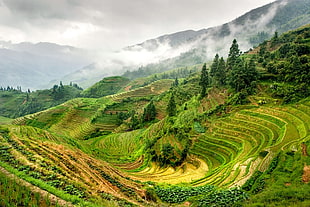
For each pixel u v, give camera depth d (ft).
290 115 153.58
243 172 99.30
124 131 350.64
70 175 76.07
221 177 104.47
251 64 238.27
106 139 296.30
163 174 140.87
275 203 51.34
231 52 338.95
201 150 159.63
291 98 175.94
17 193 49.78
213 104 238.48
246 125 167.32
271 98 194.70
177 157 160.15
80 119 416.67
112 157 207.41
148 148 198.70
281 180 69.46
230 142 154.81
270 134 140.36
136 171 154.92
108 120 409.69
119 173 114.93
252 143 142.31
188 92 362.12
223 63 300.20
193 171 138.51
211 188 89.86
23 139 109.81
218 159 143.43
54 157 89.25
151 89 585.63
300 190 55.72
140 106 479.82
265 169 90.68
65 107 455.63
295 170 75.36
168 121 252.83
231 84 261.65
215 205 61.36
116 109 466.29
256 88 220.23
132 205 63.77
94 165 101.30
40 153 91.40
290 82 202.69
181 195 83.56
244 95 213.05
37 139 121.39
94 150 214.28
